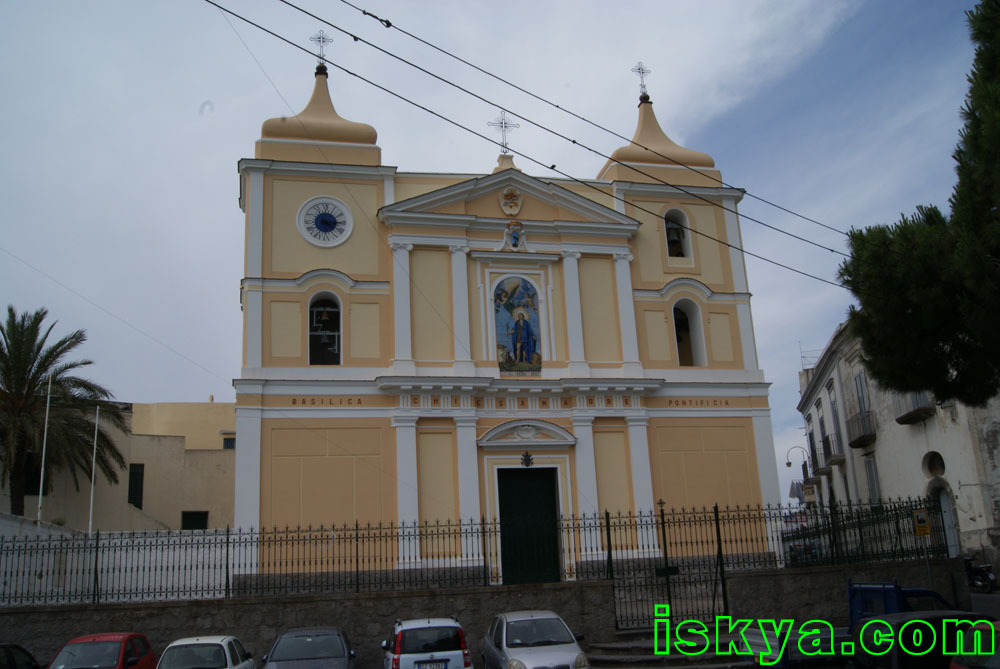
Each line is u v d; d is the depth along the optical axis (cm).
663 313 3183
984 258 1490
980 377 1673
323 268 2905
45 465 3606
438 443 2844
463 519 2783
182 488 4650
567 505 2894
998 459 3184
